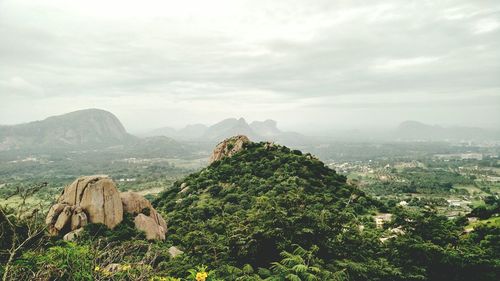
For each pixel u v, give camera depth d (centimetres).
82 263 810
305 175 5878
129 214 3750
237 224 1809
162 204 6259
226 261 1500
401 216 1975
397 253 1797
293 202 1691
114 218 3538
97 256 860
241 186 5762
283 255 1284
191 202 5600
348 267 1341
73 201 3534
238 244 1509
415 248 1752
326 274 1167
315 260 1286
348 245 1558
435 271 1717
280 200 1689
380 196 12531
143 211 3909
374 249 1877
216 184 6231
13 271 748
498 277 1675
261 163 6669
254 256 1449
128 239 3244
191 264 1606
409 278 1611
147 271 898
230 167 6850
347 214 1677
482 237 2709
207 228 3222
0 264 779
